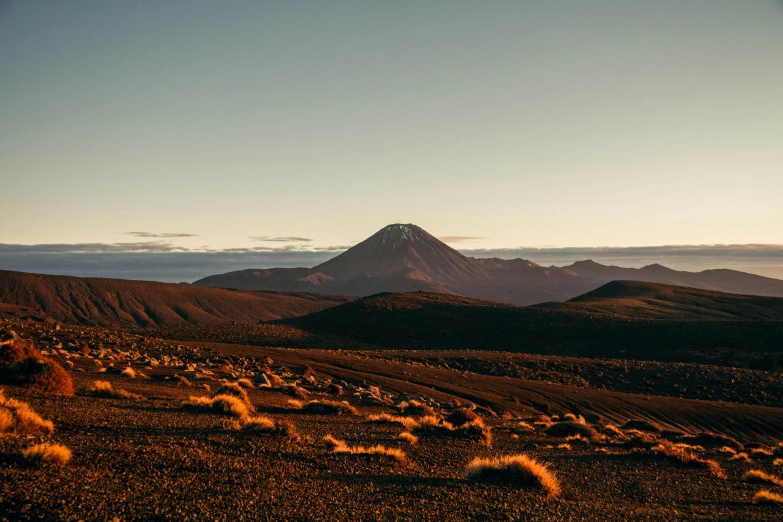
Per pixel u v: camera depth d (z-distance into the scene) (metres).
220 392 30.30
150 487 11.11
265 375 47.81
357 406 39.06
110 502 9.86
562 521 13.01
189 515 9.83
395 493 13.55
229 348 86.56
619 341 135.12
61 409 18.50
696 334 130.25
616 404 66.56
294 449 17.12
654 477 21.80
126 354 55.03
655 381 85.44
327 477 14.27
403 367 82.44
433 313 178.12
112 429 16.34
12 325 67.06
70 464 11.83
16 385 21.98
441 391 67.56
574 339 141.88
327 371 72.50
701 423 60.22
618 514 14.73
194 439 16.36
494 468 16.95
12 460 11.25
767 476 23.28
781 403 72.69
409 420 28.00
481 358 103.31
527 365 97.00
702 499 18.55
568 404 66.19
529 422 43.09
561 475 20.30
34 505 9.15
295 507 11.23
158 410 21.83
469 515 12.46
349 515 11.26
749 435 57.09
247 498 11.36
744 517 16.42
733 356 111.75
